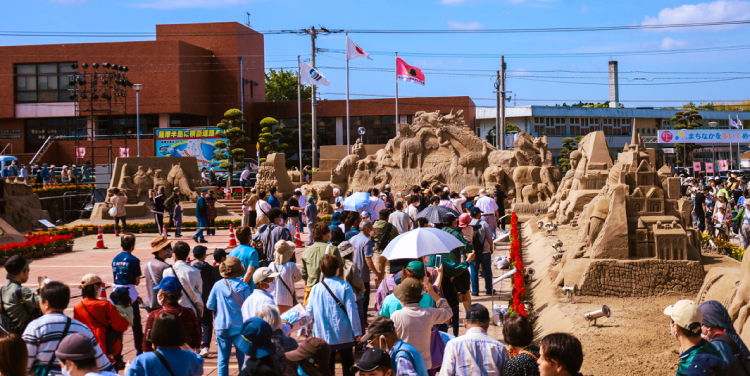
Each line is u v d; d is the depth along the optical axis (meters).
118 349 7.72
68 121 56.62
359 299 8.64
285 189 34.44
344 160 33.66
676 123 67.94
